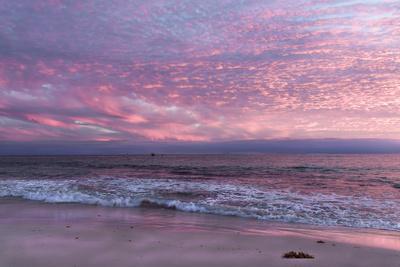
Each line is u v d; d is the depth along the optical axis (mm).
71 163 57469
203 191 19109
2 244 8633
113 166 47188
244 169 40281
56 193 18391
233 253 8023
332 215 13156
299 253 7930
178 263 7137
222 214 13633
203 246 8703
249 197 17141
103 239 9336
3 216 13094
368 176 30734
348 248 8641
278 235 10180
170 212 14141
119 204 15789
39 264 6973
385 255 7996
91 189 19969
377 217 12812
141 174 31938
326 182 24984
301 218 12688
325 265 7160
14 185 21875
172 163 58125
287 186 22031
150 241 9188
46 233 10023
